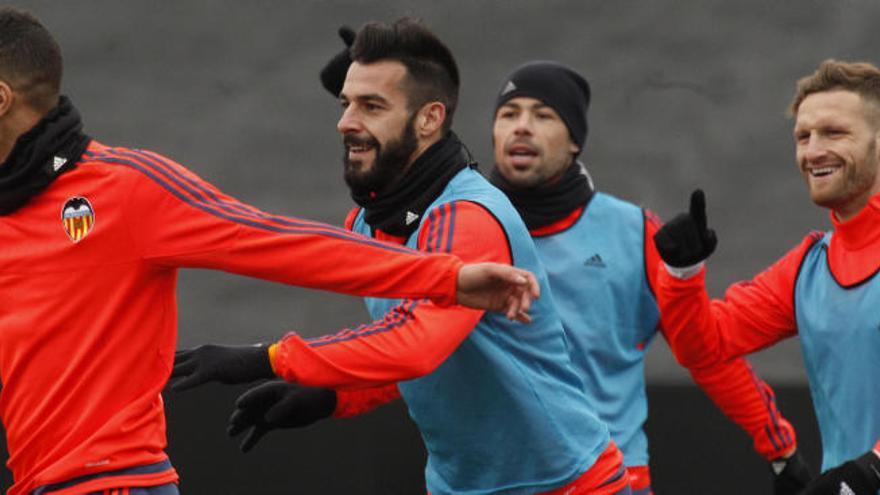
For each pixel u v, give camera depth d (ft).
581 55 83.56
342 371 36.76
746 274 80.94
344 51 48.57
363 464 69.72
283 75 82.84
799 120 46.93
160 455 36.06
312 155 82.23
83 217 34.40
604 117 82.94
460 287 33.91
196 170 82.07
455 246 38.93
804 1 83.35
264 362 36.88
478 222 39.58
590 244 58.80
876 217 45.68
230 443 69.46
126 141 82.28
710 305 50.16
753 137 82.23
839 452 46.55
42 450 35.17
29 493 35.60
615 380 58.13
